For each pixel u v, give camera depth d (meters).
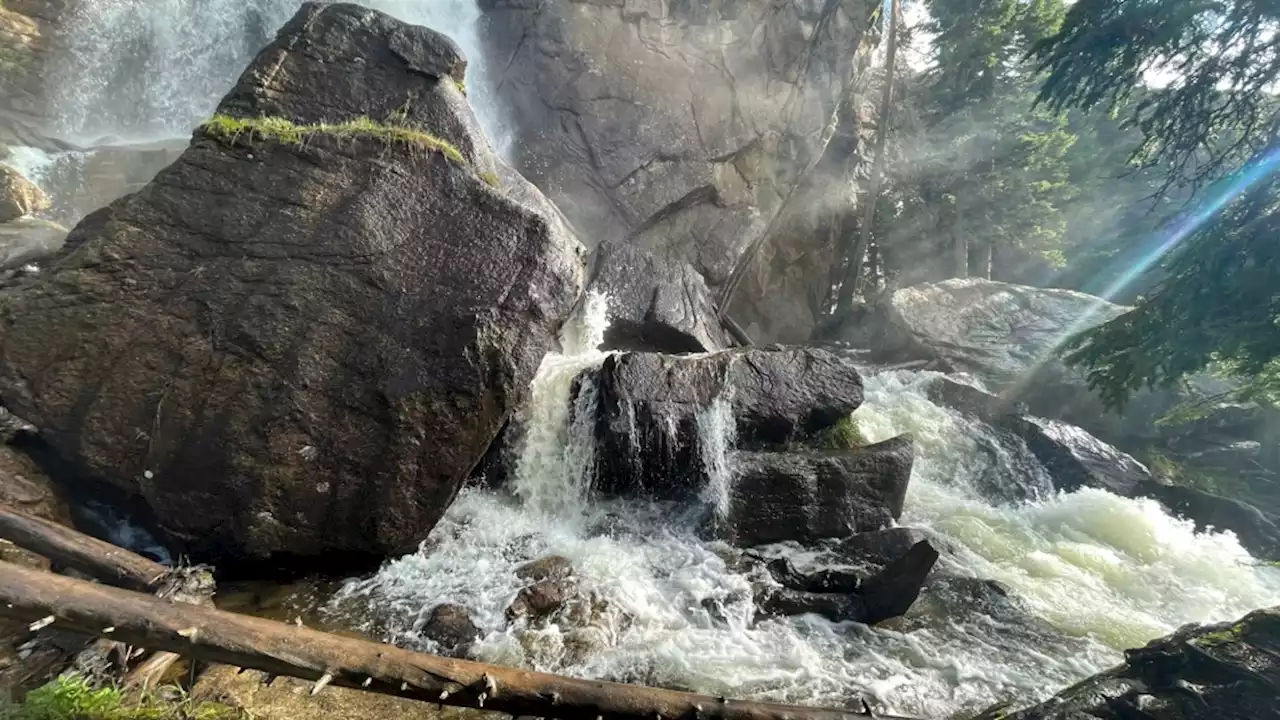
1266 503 10.72
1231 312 5.65
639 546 6.66
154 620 3.32
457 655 4.94
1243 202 5.78
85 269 5.55
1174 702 3.76
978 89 21.33
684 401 7.26
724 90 17.75
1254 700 3.64
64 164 11.96
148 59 15.16
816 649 5.64
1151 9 6.44
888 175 22.70
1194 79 6.65
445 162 6.71
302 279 5.81
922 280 23.47
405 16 17.17
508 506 7.01
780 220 19.75
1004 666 5.68
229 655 3.35
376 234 6.14
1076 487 10.02
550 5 17.02
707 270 17.22
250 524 5.23
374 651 3.54
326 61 7.32
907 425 10.69
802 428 7.97
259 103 6.88
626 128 16.88
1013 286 16.84
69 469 5.28
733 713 3.85
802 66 18.50
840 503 7.23
